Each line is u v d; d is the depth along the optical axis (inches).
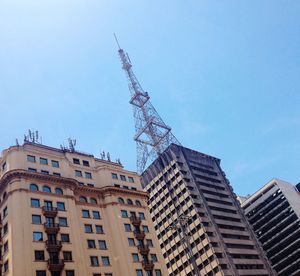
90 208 2753.4
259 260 4495.6
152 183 5221.5
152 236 2918.3
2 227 2364.7
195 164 5241.1
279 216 5575.8
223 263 4052.7
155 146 5423.2
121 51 6097.4
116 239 2672.2
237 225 4766.2
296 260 5137.8
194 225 4424.2
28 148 2758.4
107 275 2453.2
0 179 2507.4
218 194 5036.9
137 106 5743.1
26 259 2089.1
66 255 2272.4
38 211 2358.5
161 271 2731.3
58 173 2704.2
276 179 5821.9
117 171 3174.2
